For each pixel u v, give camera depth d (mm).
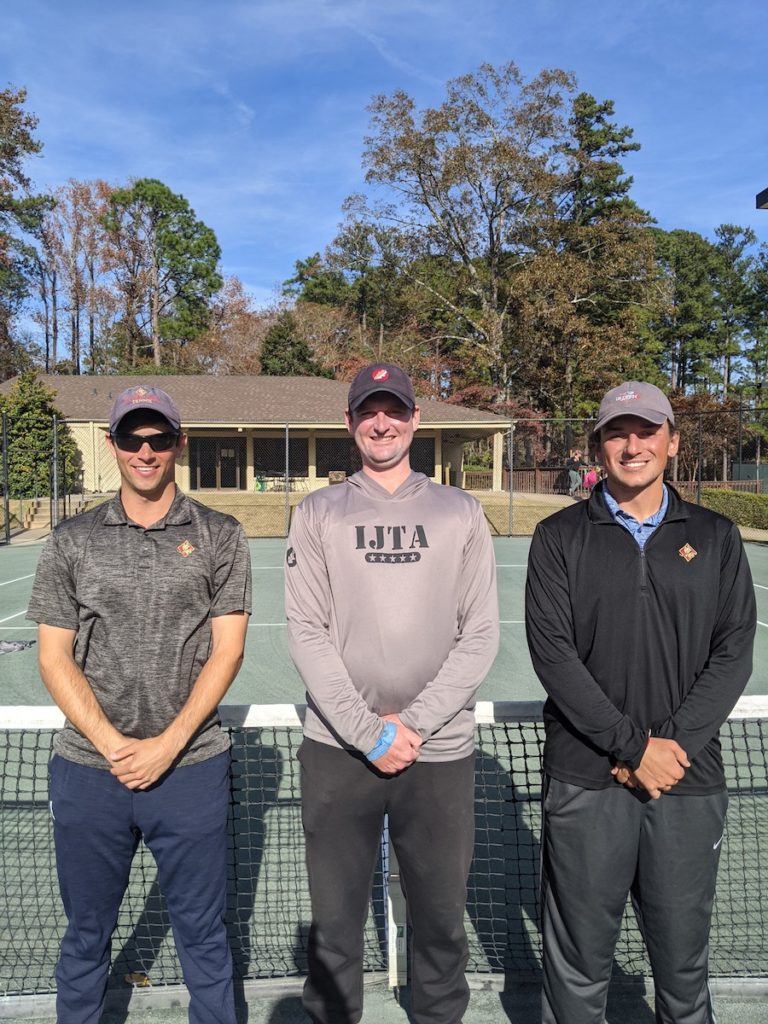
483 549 2234
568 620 2082
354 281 56500
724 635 2045
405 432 2248
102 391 30469
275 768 4352
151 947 2783
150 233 53344
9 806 3826
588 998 2098
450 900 2115
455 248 38625
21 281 50562
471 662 2127
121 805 2074
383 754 2018
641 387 2098
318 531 2180
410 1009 2354
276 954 2701
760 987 2439
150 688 2105
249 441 28578
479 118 34469
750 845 3473
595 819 2041
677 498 2154
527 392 38594
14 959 2678
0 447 22047
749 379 53750
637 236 36125
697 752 1992
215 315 53938
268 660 7477
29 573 13531
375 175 36375
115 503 2203
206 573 2143
